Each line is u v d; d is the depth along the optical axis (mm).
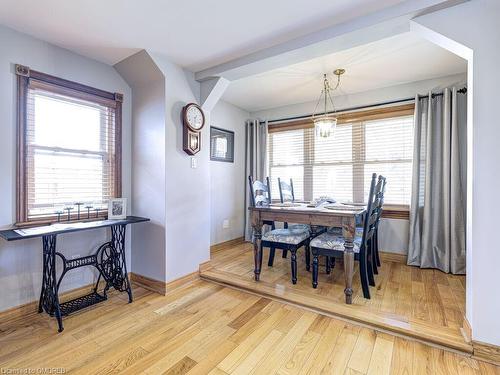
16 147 1999
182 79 2648
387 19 1747
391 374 1454
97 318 2039
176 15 1835
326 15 1837
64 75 2273
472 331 1585
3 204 1940
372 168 3445
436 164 2959
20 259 2043
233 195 4176
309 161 3926
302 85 3264
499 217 1500
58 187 2266
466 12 1562
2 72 1931
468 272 1660
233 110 4137
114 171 2615
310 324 1946
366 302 2170
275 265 3129
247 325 1939
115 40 2162
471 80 1570
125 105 2707
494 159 1507
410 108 3152
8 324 1936
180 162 2631
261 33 2066
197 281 2775
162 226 2496
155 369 1499
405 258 3215
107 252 2580
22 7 1732
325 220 2246
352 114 3533
